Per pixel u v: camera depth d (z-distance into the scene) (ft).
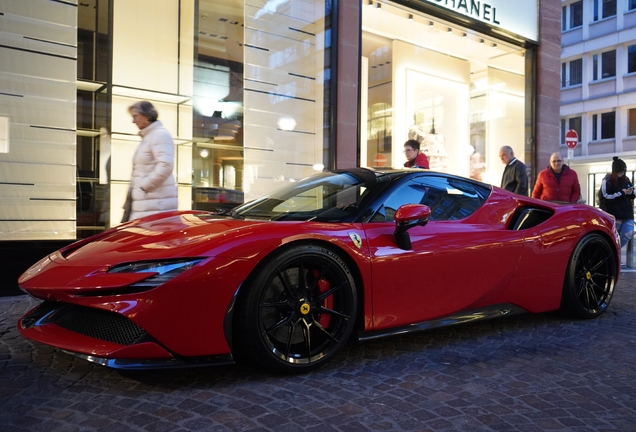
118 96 18.56
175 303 7.08
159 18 19.45
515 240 10.76
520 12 29.60
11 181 16.31
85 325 7.62
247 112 21.38
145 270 7.14
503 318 12.37
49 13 17.11
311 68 22.16
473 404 7.09
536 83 30.89
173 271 7.16
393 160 25.77
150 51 19.25
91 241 9.09
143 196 14.15
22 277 8.27
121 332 7.22
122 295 7.00
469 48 28.76
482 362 8.98
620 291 16.58
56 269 7.74
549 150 31.12
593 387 7.85
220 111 20.77
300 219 9.30
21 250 15.71
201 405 6.84
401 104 26.13
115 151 18.43
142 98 19.10
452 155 28.60
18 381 7.64
